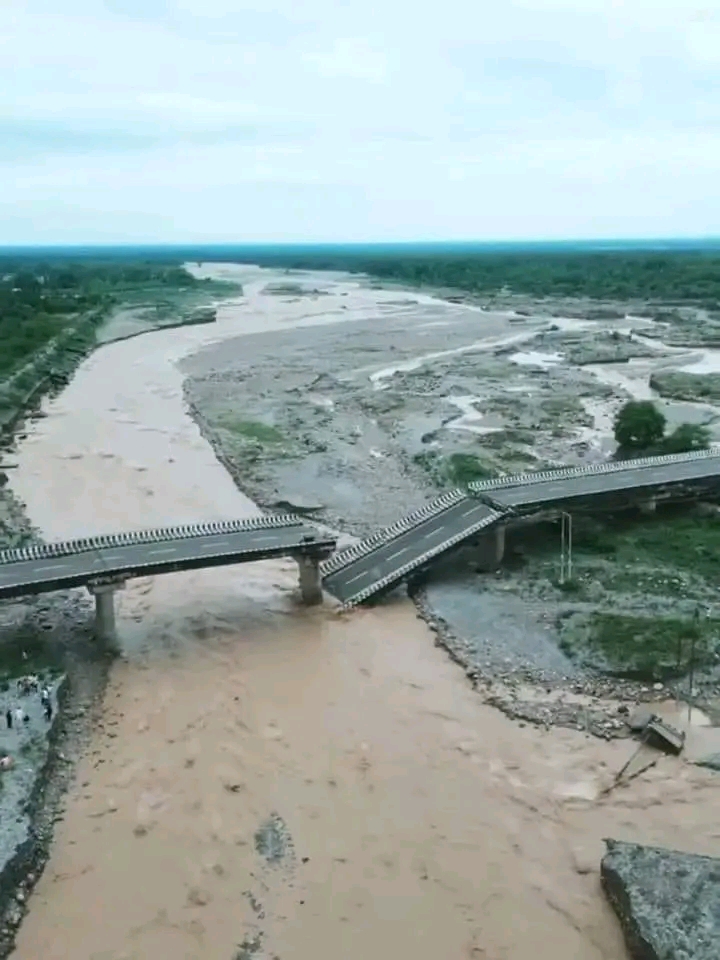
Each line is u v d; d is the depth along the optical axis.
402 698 62.06
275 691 63.22
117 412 147.25
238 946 42.34
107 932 43.00
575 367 181.62
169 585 80.75
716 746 55.69
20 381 153.25
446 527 82.62
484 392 157.50
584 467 98.12
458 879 46.25
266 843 48.69
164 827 49.88
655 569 79.12
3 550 78.44
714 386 157.00
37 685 61.56
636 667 62.81
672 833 49.03
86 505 101.69
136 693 62.97
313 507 98.88
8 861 44.56
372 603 75.81
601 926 43.22
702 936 39.75
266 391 160.75
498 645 67.62
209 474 113.38
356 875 46.56
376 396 153.75
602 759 54.97
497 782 53.28
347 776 54.03
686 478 93.31
